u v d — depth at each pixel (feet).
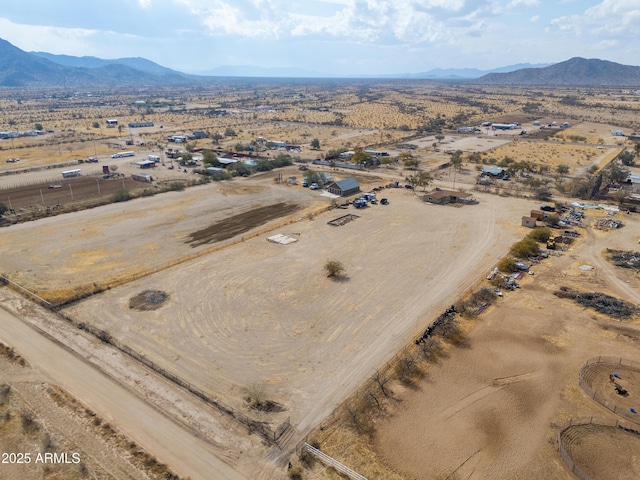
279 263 197.06
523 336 143.43
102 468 90.94
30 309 155.53
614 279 182.70
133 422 104.53
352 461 94.73
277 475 90.63
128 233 230.89
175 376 120.88
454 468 93.61
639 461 95.96
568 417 108.88
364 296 167.84
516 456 96.94
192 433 101.71
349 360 129.49
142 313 153.69
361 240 226.38
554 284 178.60
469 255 206.90
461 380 122.52
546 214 264.11
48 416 105.40
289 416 107.34
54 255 200.75
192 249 211.61
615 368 128.06
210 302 161.99
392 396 115.55
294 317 152.66
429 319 151.84
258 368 125.49
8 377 119.65
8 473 88.94
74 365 125.39
